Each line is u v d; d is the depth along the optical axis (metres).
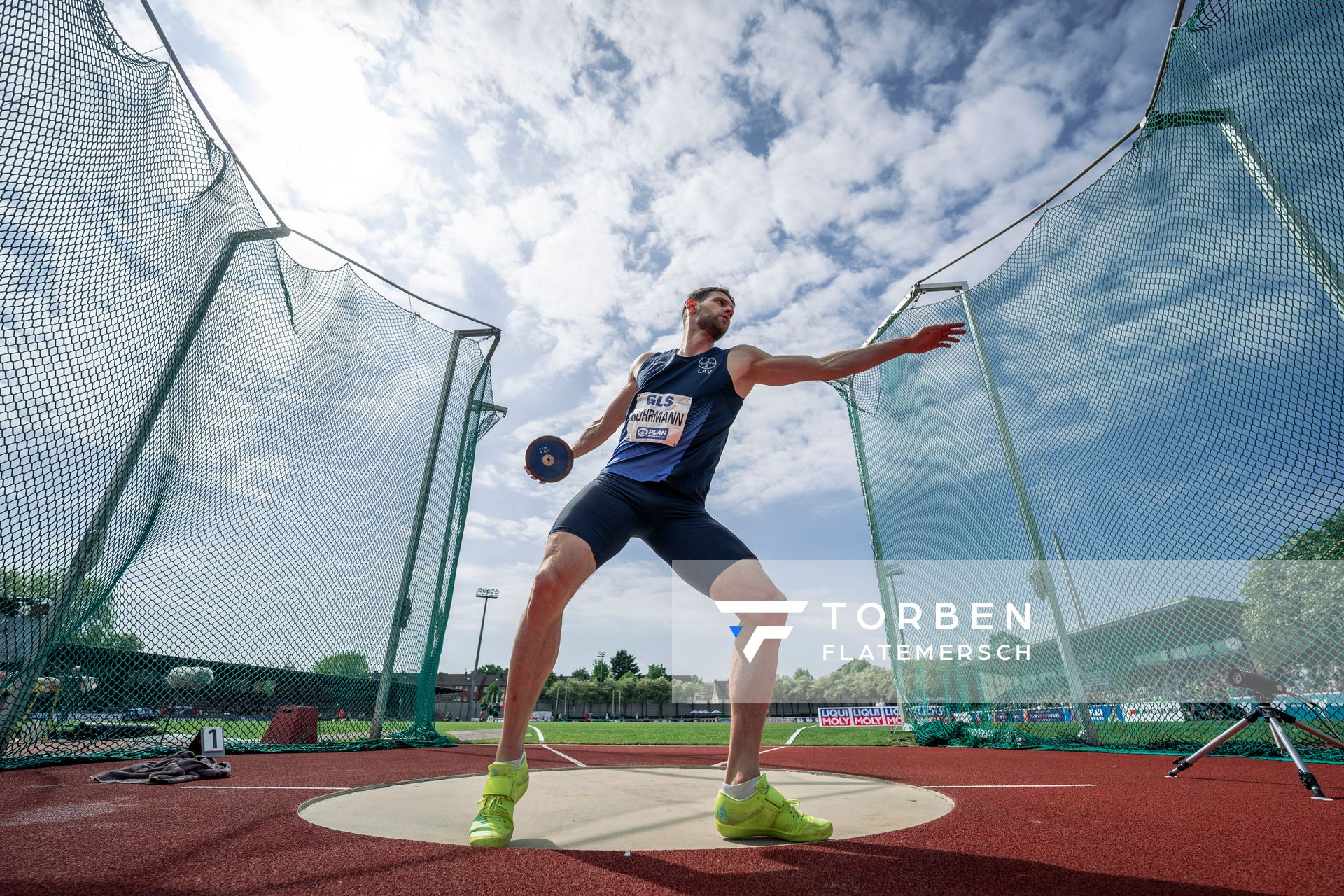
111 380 3.50
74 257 3.24
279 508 5.41
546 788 2.78
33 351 3.13
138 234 3.59
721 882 1.23
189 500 4.50
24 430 3.14
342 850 1.45
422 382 7.50
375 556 6.49
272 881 1.19
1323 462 3.96
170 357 3.98
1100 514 5.46
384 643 6.52
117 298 3.49
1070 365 5.88
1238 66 4.07
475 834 1.54
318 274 6.13
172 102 3.80
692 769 3.81
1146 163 5.08
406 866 1.31
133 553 3.96
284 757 4.77
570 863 1.37
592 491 1.92
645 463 1.97
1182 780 3.24
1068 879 1.25
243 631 5.09
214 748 3.75
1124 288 5.29
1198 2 4.23
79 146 3.15
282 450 5.46
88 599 3.57
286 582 5.46
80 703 4.11
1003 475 6.54
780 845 1.59
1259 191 4.02
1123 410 5.25
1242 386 4.32
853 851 1.51
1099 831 1.78
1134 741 5.35
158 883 1.17
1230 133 4.17
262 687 5.45
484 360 8.71
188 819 1.85
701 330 2.26
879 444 8.96
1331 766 3.86
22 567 3.21
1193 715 4.68
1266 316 4.13
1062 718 5.80
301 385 5.71
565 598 1.75
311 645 5.71
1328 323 3.81
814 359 2.06
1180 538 4.75
